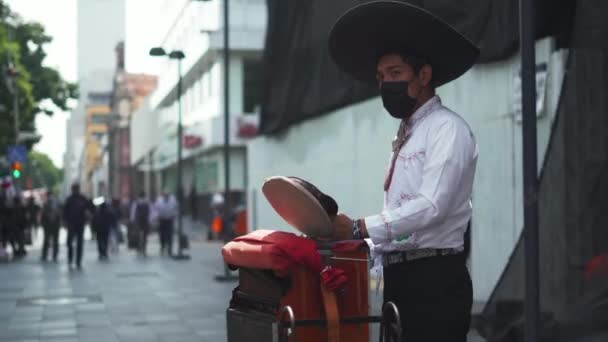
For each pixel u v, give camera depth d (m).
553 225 6.74
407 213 3.46
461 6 10.37
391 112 3.69
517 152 9.95
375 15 3.59
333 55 3.97
